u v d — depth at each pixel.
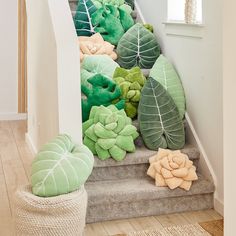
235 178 1.49
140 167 2.79
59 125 2.54
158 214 2.64
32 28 3.94
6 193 3.09
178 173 2.60
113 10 3.56
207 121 2.75
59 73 2.52
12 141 4.76
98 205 2.53
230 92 1.49
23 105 6.05
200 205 2.71
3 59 5.88
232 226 1.53
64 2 2.87
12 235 2.40
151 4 3.63
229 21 1.47
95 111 2.76
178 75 3.12
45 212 2.02
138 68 3.08
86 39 3.37
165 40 3.34
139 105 2.88
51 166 2.17
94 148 2.70
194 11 2.95
